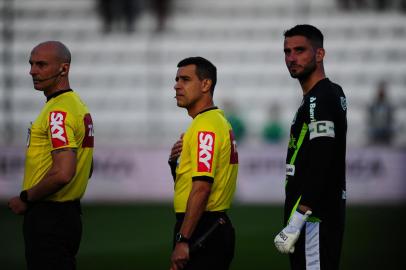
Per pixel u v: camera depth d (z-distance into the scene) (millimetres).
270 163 52531
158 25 67188
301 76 16531
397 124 62250
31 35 67438
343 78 65750
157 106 65312
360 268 28453
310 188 15508
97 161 53000
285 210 16578
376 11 66938
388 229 38812
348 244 34062
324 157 15531
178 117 65062
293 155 16406
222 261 16422
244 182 52719
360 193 52594
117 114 65250
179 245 15719
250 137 63688
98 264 29125
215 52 66312
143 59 66438
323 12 67188
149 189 52844
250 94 65062
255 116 64125
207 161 15945
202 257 16203
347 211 46594
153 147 52938
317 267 15898
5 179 52906
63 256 17062
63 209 17203
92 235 36906
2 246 34188
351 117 64062
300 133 16281
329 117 15750
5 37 65250
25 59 66312
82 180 17594
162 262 29594
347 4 67125
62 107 17031
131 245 33812
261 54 66000
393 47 66125
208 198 16000
